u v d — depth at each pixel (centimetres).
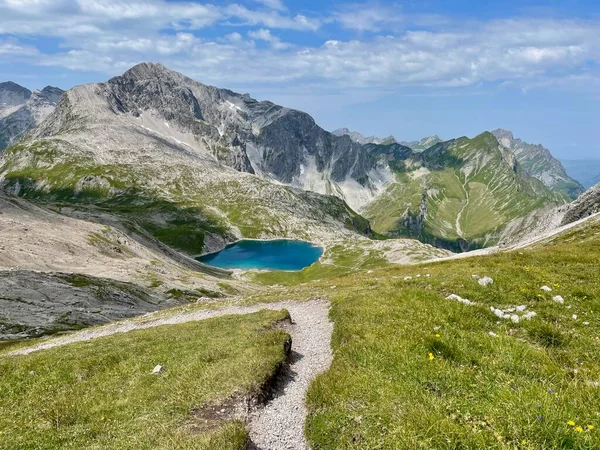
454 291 2241
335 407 1202
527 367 1259
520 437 906
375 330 1736
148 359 2155
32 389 1867
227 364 1722
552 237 6694
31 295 7706
